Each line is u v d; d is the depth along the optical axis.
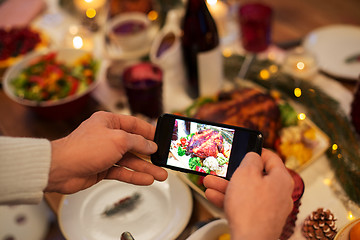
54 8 1.22
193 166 0.54
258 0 1.18
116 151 0.51
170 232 0.59
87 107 0.87
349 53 0.87
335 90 0.80
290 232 0.57
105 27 1.06
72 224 0.62
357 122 0.69
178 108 0.84
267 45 0.93
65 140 0.52
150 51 0.97
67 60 0.94
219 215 0.62
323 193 0.63
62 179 0.52
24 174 0.48
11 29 1.05
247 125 0.68
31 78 0.86
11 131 0.86
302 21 1.06
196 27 0.79
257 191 0.44
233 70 0.88
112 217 0.62
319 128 0.72
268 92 0.79
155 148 0.54
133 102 0.80
